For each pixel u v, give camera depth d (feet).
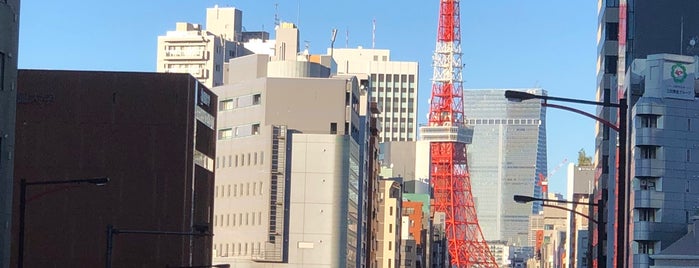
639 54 570.05
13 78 281.74
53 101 455.63
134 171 455.63
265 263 649.20
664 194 547.49
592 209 611.47
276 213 651.25
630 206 559.79
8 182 281.13
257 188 655.35
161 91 459.73
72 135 454.40
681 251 533.96
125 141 456.86
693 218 538.88
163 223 453.99
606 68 641.81
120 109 457.68
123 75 459.32
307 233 655.35
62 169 452.76
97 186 452.35
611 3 644.69
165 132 458.09
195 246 477.36
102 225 451.12
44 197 449.06
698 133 553.64
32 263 445.37
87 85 457.68
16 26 283.38
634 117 554.05
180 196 455.63
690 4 568.82
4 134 276.41
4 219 278.67
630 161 562.25
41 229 447.01
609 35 643.04
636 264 545.44
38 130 453.58
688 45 568.82
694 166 552.41
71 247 448.65
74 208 450.30
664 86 552.00
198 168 483.92
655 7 570.05
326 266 653.30
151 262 452.35
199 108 481.46
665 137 549.54
